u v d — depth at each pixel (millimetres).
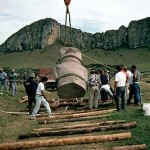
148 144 9008
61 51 23312
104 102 18891
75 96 20469
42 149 9617
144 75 67000
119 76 15633
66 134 11312
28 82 18109
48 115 15953
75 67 20891
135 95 17969
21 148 9883
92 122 13391
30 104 18047
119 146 9133
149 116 13289
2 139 11359
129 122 12148
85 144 9844
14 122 14789
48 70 38250
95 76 18000
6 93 26906
